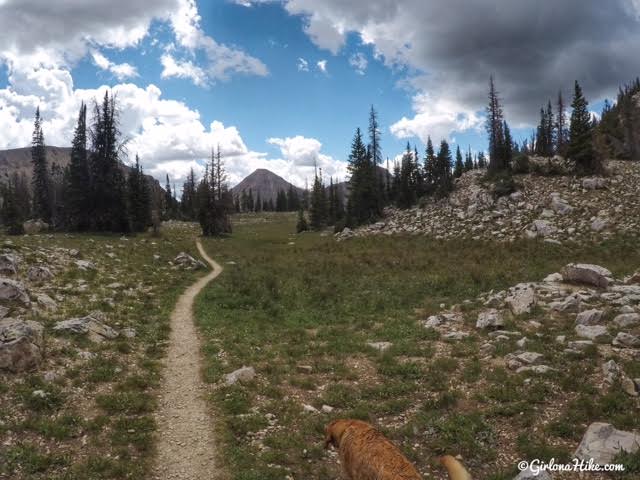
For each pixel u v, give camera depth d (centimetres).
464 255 4519
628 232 4681
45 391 1262
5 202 7250
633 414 1083
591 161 6838
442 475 938
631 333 1609
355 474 569
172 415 1239
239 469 962
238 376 1455
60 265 2984
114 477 936
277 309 2494
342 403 1299
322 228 10306
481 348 1661
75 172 7250
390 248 5653
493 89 8050
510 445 1024
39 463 949
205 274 3916
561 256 4128
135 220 8056
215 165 8994
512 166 7725
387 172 10812
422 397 1312
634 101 11169
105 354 1633
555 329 1781
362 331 2047
